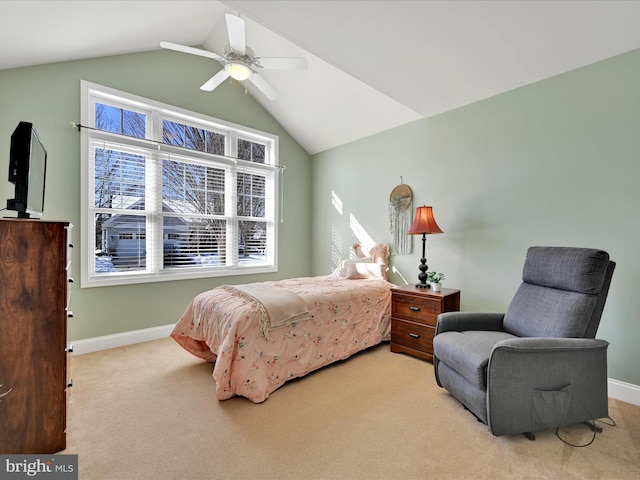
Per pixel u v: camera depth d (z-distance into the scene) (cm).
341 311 274
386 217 380
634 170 209
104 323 302
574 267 184
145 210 330
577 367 171
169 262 350
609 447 161
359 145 414
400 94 280
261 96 412
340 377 244
